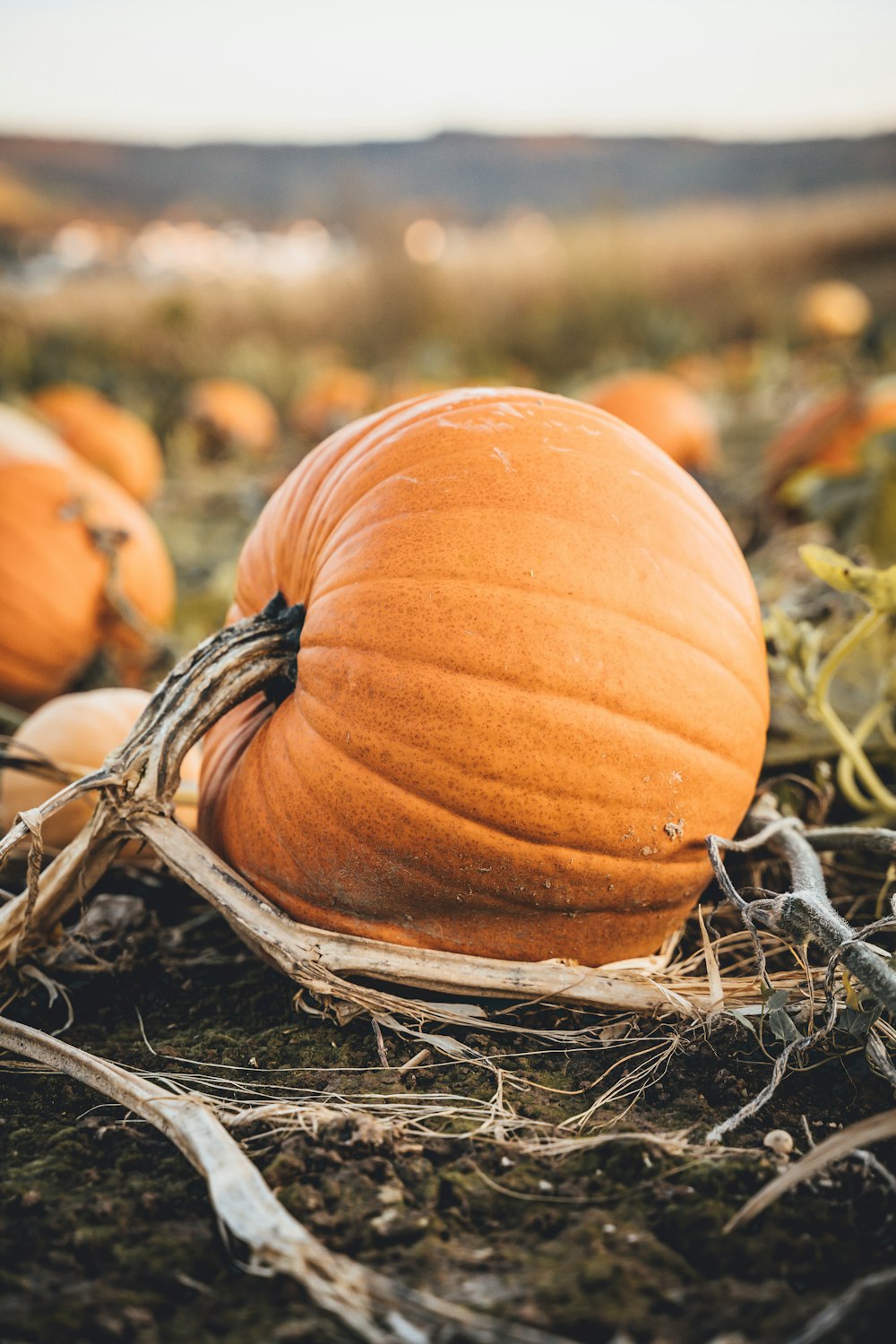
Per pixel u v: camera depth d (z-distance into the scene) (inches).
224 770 36.4
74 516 52.4
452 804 32.4
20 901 35.3
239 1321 27.0
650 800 33.0
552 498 33.1
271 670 35.0
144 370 230.5
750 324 279.7
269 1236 27.7
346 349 264.7
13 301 283.6
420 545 32.8
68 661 52.9
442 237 310.7
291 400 214.1
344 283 275.7
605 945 34.7
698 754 33.5
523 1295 27.2
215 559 92.9
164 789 34.9
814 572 38.5
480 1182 29.7
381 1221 28.8
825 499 60.9
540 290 247.8
